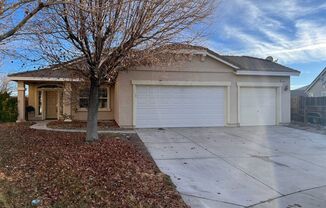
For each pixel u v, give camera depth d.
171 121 15.99
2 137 11.90
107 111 20.11
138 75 15.52
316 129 15.66
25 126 16.12
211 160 8.82
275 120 17.47
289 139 12.64
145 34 9.38
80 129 14.84
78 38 9.18
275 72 17.00
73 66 10.21
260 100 17.22
